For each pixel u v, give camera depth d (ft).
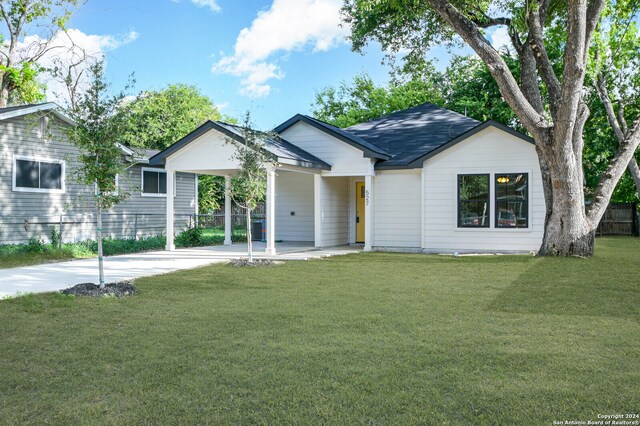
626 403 12.38
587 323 20.38
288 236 64.54
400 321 20.75
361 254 48.65
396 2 55.88
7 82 84.69
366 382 13.84
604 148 80.69
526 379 13.99
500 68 42.06
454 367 14.99
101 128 28.32
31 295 26.86
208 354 16.46
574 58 38.40
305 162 50.62
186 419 11.82
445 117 68.18
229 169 54.29
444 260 42.75
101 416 12.01
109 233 65.10
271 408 12.33
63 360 16.16
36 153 55.31
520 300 25.11
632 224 84.89
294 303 24.64
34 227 55.31
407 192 54.24
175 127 117.39
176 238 61.62
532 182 48.03
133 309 23.62
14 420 11.84
